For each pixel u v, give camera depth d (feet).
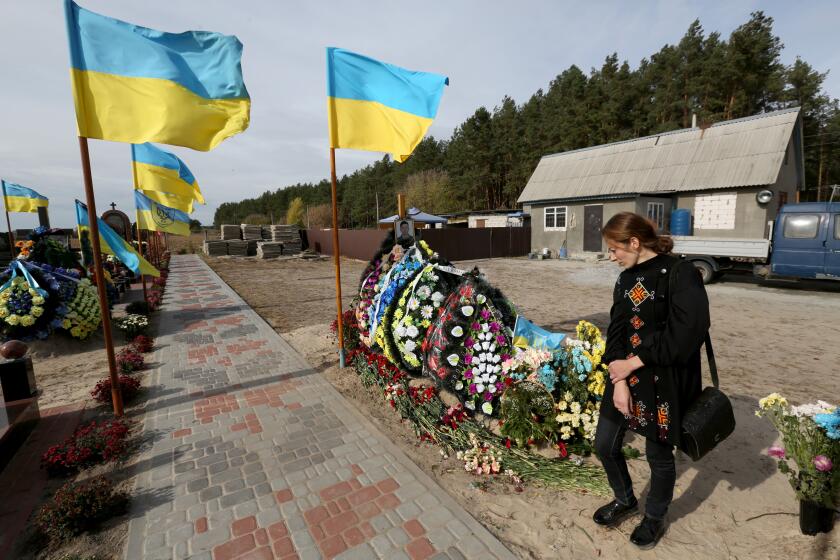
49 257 24.36
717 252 37.63
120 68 12.03
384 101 15.93
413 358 14.74
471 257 71.97
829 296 33.73
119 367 17.47
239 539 8.21
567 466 10.49
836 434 7.36
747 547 7.97
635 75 124.67
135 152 27.89
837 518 8.47
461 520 8.66
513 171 134.31
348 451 11.35
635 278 7.27
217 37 13.32
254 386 15.89
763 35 97.09
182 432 12.42
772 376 16.96
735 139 57.77
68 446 10.91
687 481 10.07
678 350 6.50
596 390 11.09
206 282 46.62
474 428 11.93
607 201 61.98
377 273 17.46
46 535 8.41
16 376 12.53
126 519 8.84
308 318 28.89
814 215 33.04
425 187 168.96
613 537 8.27
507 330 12.70
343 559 7.67
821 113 119.24
